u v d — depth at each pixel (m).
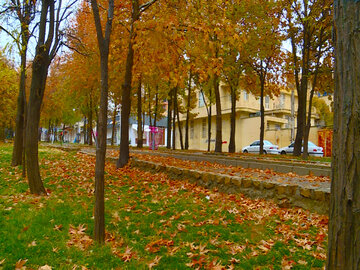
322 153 23.67
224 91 32.62
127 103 10.59
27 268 3.25
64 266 3.31
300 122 17.38
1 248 3.67
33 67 6.42
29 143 6.42
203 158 11.52
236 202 6.16
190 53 7.06
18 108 10.12
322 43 14.98
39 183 6.49
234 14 13.41
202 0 7.11
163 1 8.68
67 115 37.28
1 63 8.52
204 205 5.93
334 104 1.88
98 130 4.11
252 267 3.40
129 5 10.43
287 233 4.43
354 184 1.71
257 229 4.57
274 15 16.05
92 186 7.37
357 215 1.69
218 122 17.06
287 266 3.38
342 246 1.74
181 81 6.84
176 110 25.30
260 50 15.10
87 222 4.77
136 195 6.73
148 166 9.73
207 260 3.53
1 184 7.28
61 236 4.16
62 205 5.62
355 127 1.73
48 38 6.49
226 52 13.81
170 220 5.02
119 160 10.63
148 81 19.48
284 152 25.94
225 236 4.32
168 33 6.57
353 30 1.77
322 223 4.84
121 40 10.42
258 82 19.92
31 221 4.65
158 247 3.93
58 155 14.41
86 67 15.81
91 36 14.27
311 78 17.11
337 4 1.89
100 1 11.10
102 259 3.54
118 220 4.95
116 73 14.48
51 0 6.51
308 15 13.61
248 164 9.83
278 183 6.09
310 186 5.90
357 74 1.74
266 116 30.19
